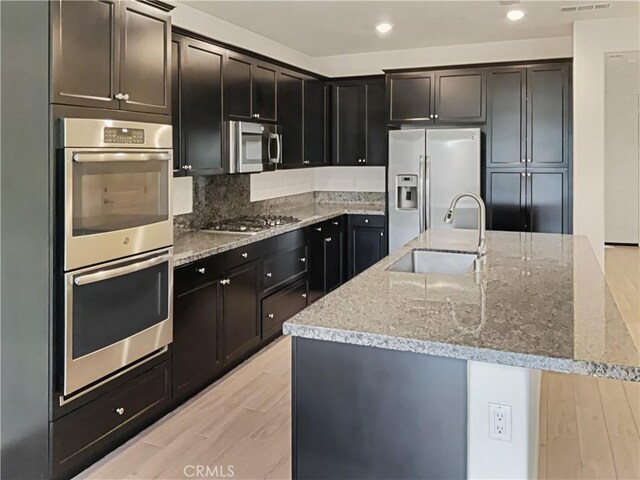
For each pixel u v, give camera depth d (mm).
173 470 2652
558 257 3199
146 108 2914
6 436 2600
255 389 3619
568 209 5273
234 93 4336
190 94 3799
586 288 2418
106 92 2641
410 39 5434
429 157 5488
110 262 2654
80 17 2477
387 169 5707
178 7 4102
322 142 6066
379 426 1812
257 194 5496
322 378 1868
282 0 4090
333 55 6277
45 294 2436
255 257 4160
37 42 2363
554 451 2820
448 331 1782
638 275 7262
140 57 2865
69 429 2549
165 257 3021
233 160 4305
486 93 5453
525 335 1739
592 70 4910
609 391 3576
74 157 2406
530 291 2361
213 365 3645
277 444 2902
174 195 4211
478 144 5312
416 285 2490
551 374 3889
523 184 5391
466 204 5398
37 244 2438
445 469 1756
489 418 1706
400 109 5742
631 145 9438
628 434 3000
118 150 2660
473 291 2365
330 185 6730
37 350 2479
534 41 5535
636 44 4762
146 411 3018
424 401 1759
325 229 5512
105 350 2656
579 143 5035
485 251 3393
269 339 4453
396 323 1872
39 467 2510
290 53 5883
